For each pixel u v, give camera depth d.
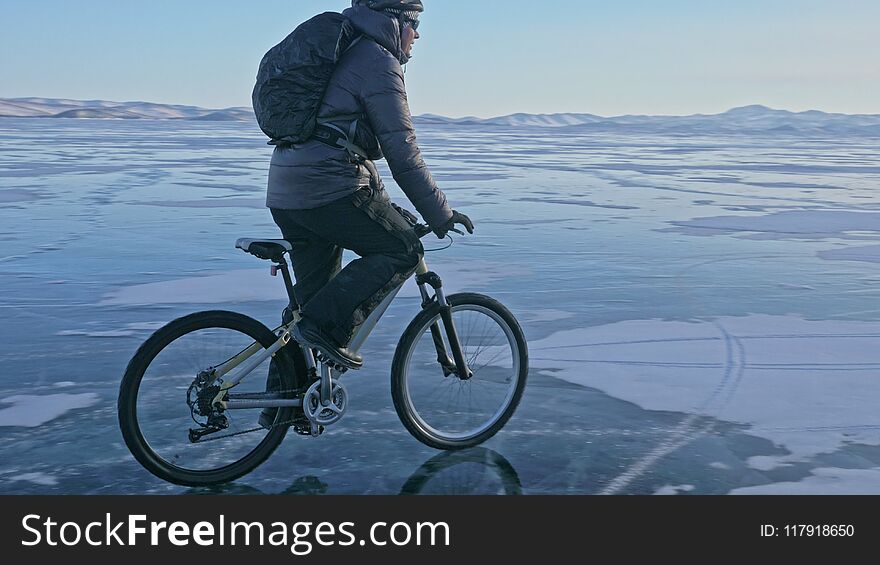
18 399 4.04
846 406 4.06
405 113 3.11
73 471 3.25
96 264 7.89
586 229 10.92
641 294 6.70
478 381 3.81
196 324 3.07
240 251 8.79
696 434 3.67
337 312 3.17
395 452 3.46
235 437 3.29
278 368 3.20
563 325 5.61
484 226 11.18
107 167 23.12
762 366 4.70
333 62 3.04
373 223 3.19
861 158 38.28
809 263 8.30
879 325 5.68
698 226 11.33
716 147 59.91
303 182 3.11
